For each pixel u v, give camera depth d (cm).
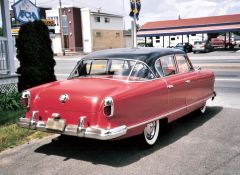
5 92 959
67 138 648
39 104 552
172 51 680
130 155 548
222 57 2972
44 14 6234
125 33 7256
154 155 545
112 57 603
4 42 1030
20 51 1066
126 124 512
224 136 641
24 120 563
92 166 505
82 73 622
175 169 486
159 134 660
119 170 487
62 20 5900
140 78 575
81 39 6125
